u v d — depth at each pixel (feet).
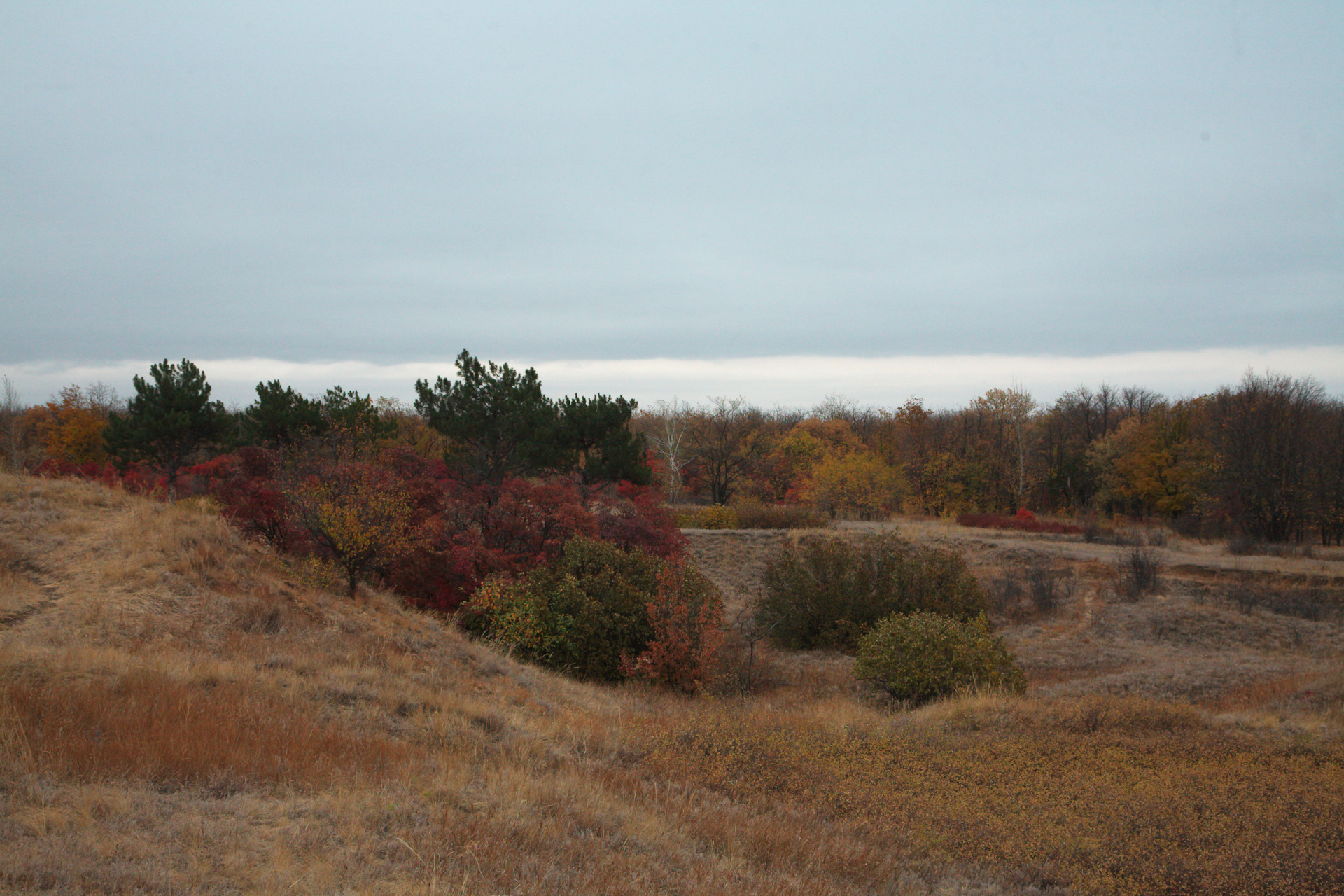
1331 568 101.04
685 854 19.94
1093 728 39.91
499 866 16.46
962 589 87.92
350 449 71.36
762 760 31.14
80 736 19.70
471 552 64.49
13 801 16.05
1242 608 89.04
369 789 20.44
